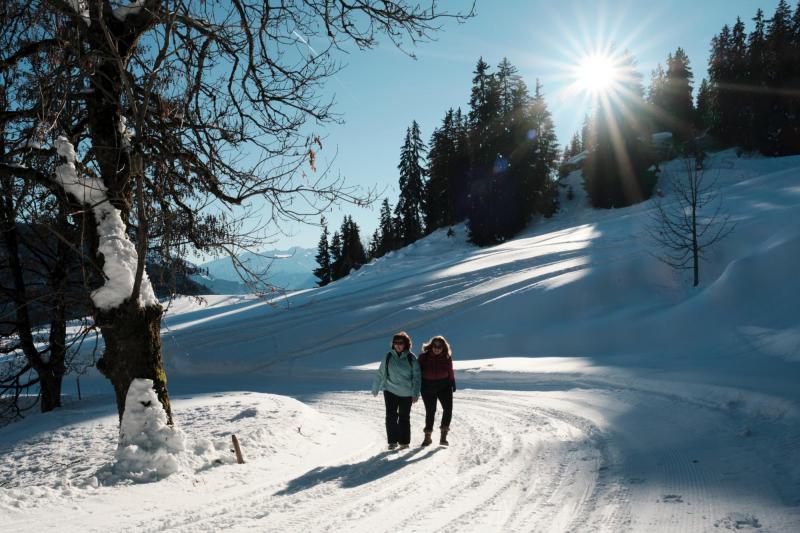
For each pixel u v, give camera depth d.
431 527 4.50
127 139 7.24
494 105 55.94
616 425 8.81
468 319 26.89
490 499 5.21
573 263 30.80
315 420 10.72
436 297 30.47
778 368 11.59
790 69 62.44
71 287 13.59
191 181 8.02
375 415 12.93
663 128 76.44
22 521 4.91
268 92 8.14
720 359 14.57
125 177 6.61
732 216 31.19
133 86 7.27
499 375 16.84
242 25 7.42
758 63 64.38
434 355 8.38
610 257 30.42
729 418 8.08
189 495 5.80
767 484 4.98
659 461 6.25
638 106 59.72
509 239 53.34
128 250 7.31
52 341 17.09
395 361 8.25
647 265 27.05
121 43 7.15
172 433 7.10
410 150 69.19
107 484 6.29
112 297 7.07
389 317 28.61
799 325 15.84
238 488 6.07
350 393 17.75
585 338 22.42
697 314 20.80
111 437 9.95
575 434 8.38
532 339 23.62
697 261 25.02
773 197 35.00
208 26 7.32
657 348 19.81
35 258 16.62
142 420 7.01
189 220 7.89
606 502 4.90
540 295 26.83
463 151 60.09
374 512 4.96
